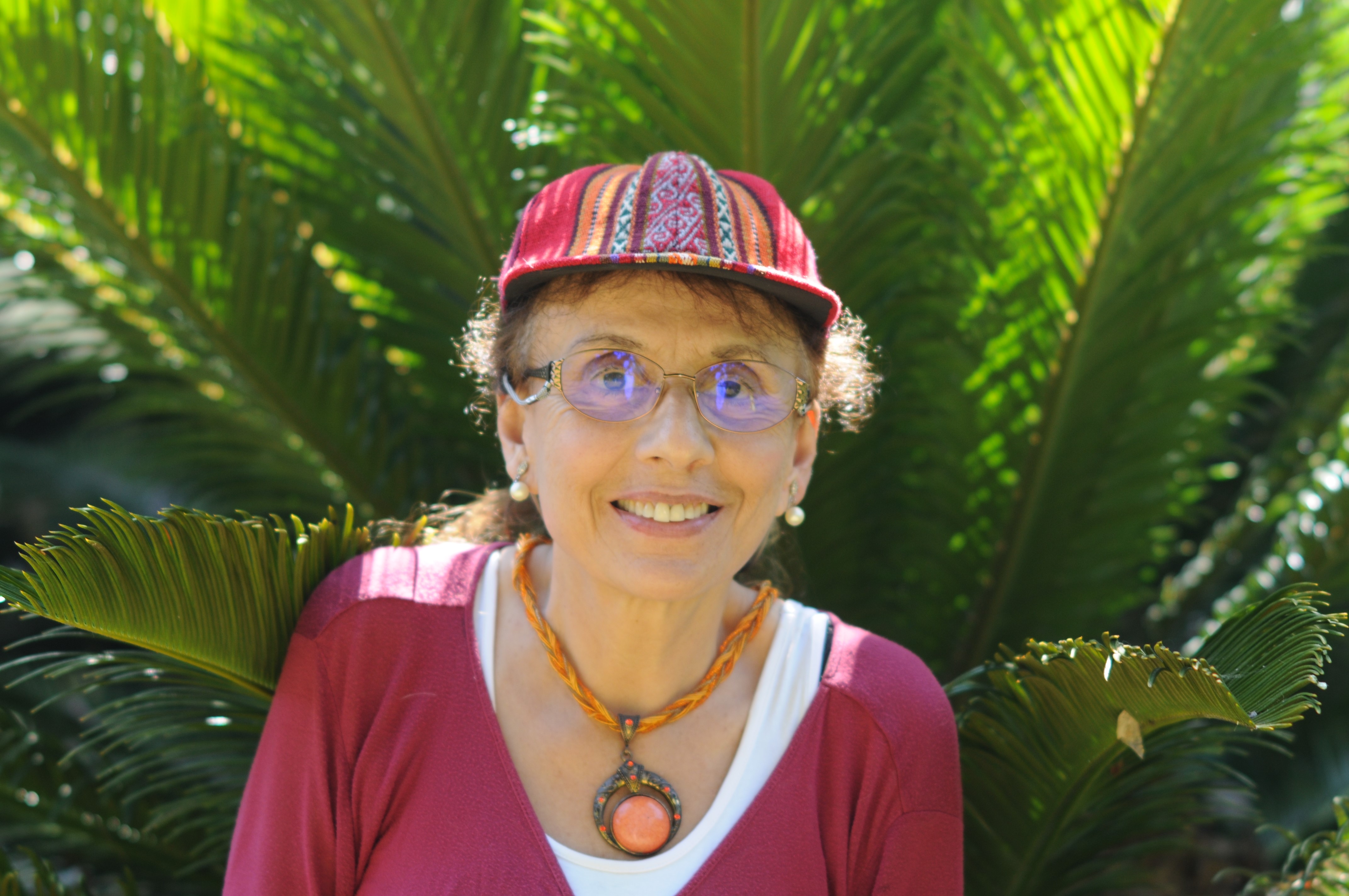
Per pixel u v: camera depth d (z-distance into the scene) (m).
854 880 1.26
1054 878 1.68
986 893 1.65
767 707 1.25
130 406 2.35
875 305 2.09
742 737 1.24
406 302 2.25
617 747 1.23
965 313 2.06
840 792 1.24
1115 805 1.58
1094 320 1.98
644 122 1.99
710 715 1.26
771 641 1.31
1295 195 1.93
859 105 1.96
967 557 2.31
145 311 2.10
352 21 1.91
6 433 4.15
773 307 1.16
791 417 1.20
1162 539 2.46
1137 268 1.94
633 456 1.12
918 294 2.06
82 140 1.89
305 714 1.23
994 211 1.97
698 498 1.13
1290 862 1.42
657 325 1.12
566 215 1.17
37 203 2.01
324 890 1.23
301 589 1.32
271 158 2.15
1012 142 1.89
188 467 2.66
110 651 1.43
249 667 1.37
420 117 1.98
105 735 1.47
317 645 1.24
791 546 1.94
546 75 2.06
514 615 1.29
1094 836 1.64
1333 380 2.53
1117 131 1.81
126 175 1.92
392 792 1.20
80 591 1.21
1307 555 2.16
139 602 1.25
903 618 2.40
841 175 1.92
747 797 1.21
